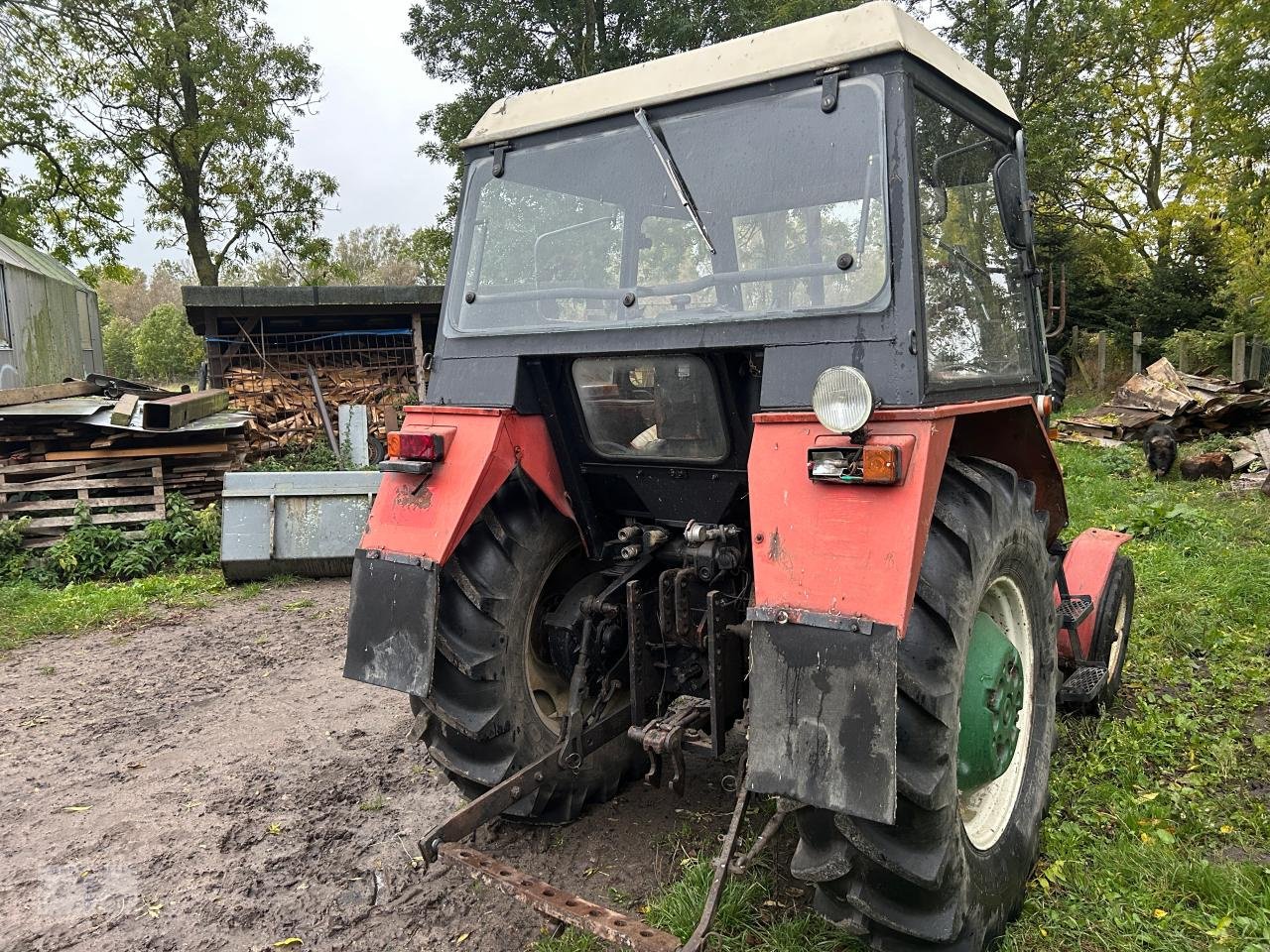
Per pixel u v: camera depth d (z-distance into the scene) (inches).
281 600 267.4
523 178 112.3
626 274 103.7
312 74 911.7
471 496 103.1
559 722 118.8
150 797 142.3
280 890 114.7
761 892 104.3
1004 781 105.0
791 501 80.7
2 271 536.4
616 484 116.4
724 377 98.3
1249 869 104.0
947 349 92.8
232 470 343.0
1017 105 854.5
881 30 86.8
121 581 297.3
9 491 308.3
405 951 101.3
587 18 829.8
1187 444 427.2
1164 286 735.7
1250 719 147.7
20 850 127.2
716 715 100.7
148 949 103.7
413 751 155.9
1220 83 521.3
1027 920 99.1
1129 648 177.6
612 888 109.5
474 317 115.3
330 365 507.8
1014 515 97.3
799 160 90.9
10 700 191.0
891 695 72.2
